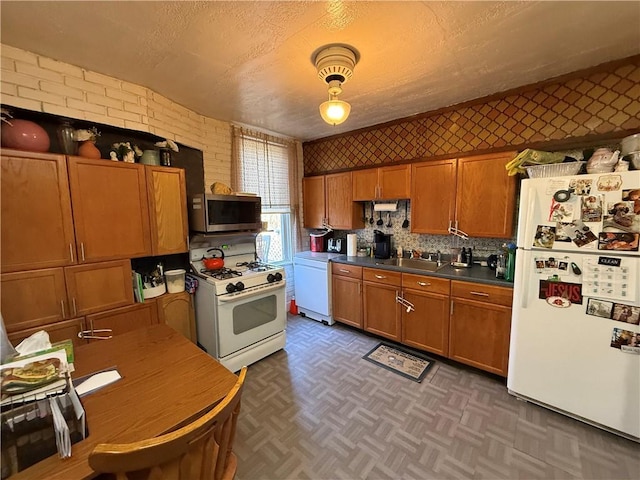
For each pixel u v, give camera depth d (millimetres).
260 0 1274
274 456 1605
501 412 1921
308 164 3977
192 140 2699
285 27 1479
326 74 1762
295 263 3641
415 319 2672
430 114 2793
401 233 3283
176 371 1234
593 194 1632
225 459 973
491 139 2469
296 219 3859
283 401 2070
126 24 1436
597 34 1591
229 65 1870
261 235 3520
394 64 1886
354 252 3459
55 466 767
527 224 1857
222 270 2654
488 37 1600
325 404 2035
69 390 882
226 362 2395
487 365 2275
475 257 2801
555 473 1479
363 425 1829
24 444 765
